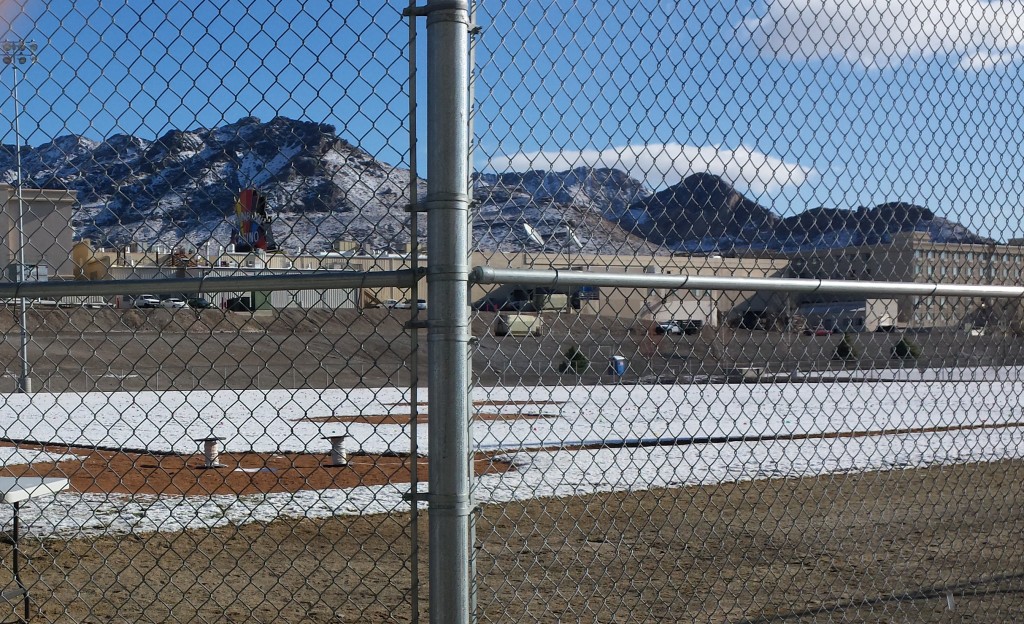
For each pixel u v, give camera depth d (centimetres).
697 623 580
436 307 291
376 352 2500
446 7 291
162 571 718
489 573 698
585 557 760
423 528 876
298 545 820
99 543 818
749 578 689
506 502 965
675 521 903
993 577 634
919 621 532
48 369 2220
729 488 1080
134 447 1522
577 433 1634
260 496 1063
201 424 1903
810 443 1515
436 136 291
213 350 2541
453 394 291
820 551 772
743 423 1861
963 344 491
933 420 1781
